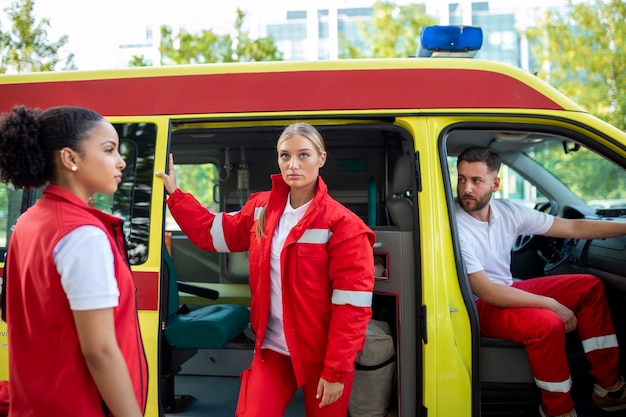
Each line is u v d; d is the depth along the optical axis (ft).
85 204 4.73
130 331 4.87
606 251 10.16
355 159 13.60
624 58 28.84
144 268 7.95
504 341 8.73
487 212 9.32
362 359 8.46
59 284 4.42
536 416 9.09
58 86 8.50
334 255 6.66
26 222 4.68
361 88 8.11
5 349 7.99
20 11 24.68
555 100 8.10
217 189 14.42
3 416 5.38
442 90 8.07
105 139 4.90
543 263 12.60
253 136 12.64
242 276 14.60
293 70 8.22
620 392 8.91
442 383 7.68
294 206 7.05
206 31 32.89
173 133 8.46
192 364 11.68
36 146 4.61
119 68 8.54
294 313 6.79
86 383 4.56
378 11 32.55
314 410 6.98
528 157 13.14
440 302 7.77
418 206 7.93
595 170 13.11
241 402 7.05
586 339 8.94
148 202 8.11
